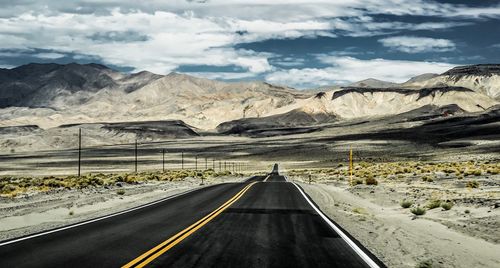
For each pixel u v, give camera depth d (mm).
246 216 19594
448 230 16547
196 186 46938
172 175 72500
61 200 28281
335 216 20406
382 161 145750
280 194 33375
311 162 174375
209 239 13609
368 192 35594
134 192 35844
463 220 18359
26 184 47844
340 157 188875
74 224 16969
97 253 11469
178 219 18516
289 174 101938
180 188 42562
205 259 10828
